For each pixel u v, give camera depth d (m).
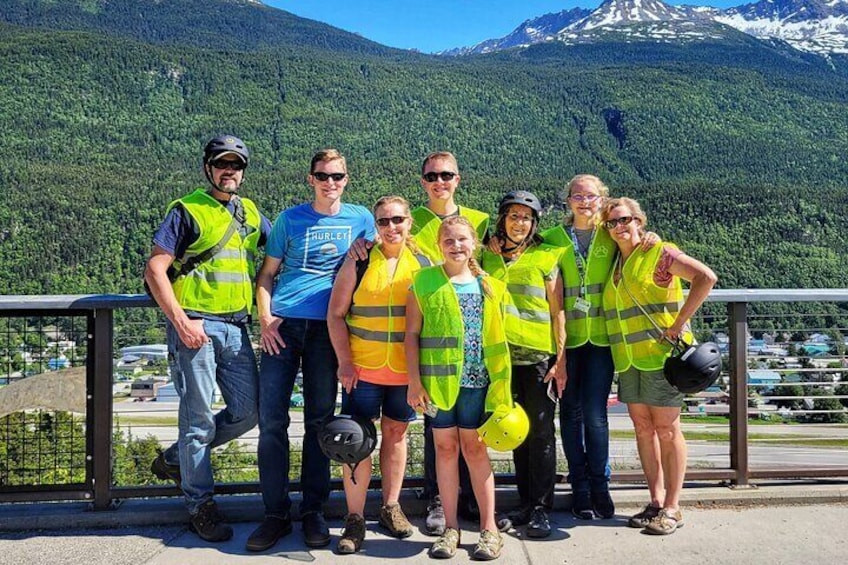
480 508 3.65
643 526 3.93
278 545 3.70
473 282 3.66
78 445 4.09
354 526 3.66
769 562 3.49
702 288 3.72
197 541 3.75
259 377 3.84
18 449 4.05
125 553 3.59
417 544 3.72
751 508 4.22
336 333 3.65
